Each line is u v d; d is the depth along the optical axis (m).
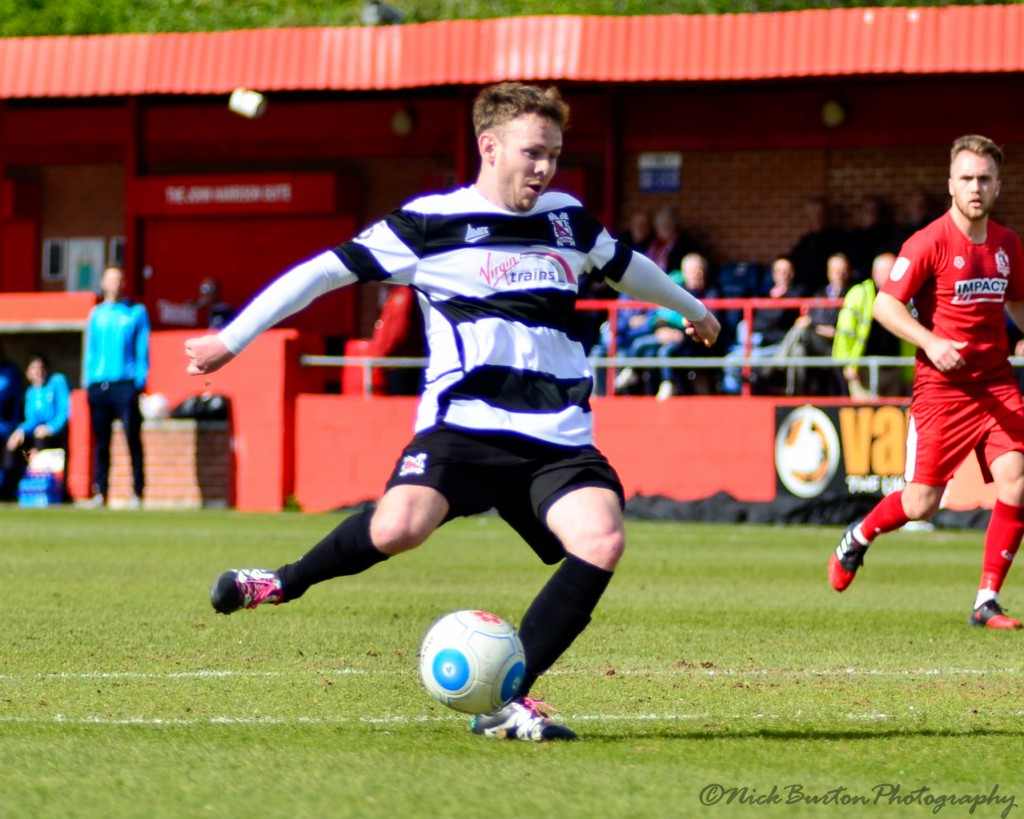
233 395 62.06
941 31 60.31
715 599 31.47
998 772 14.34
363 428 60.88
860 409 54.50
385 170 79.31
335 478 61.16
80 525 51.53
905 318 26.42
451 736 15.95
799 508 55.06
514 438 15.50
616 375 62.16
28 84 70.25
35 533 47.84
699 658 22.58
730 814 12.52
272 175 78.69
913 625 27.16
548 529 15.75
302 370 62.66
